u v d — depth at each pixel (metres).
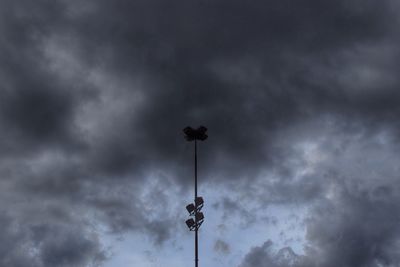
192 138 72.00
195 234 66.88
